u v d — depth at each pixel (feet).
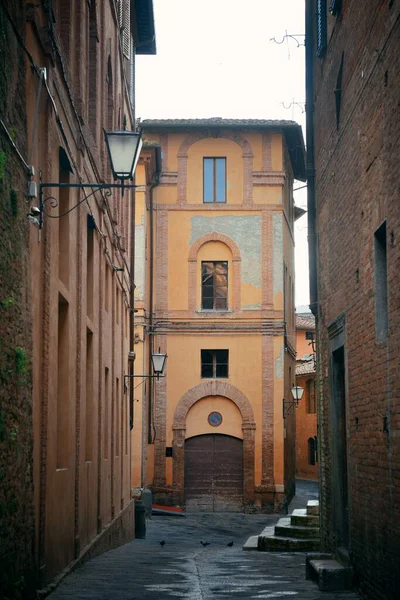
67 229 46.52
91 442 58.90
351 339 45.55
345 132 47.42
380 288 39.55
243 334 127.65
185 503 125.49
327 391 55.16
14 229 31.60
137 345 120.67
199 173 129.80
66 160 45.06
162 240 128.88
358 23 43.42
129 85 94.22
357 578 43.37
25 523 33.42
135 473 115.65
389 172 36.29
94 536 60.13
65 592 39.17
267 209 129.29
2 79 29.76
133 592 41.42
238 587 45.19
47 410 38.96
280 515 123.24
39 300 37.86
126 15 87.76
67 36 46.96
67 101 45.21
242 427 126.00
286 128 129.70
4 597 28.89
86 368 59.06
